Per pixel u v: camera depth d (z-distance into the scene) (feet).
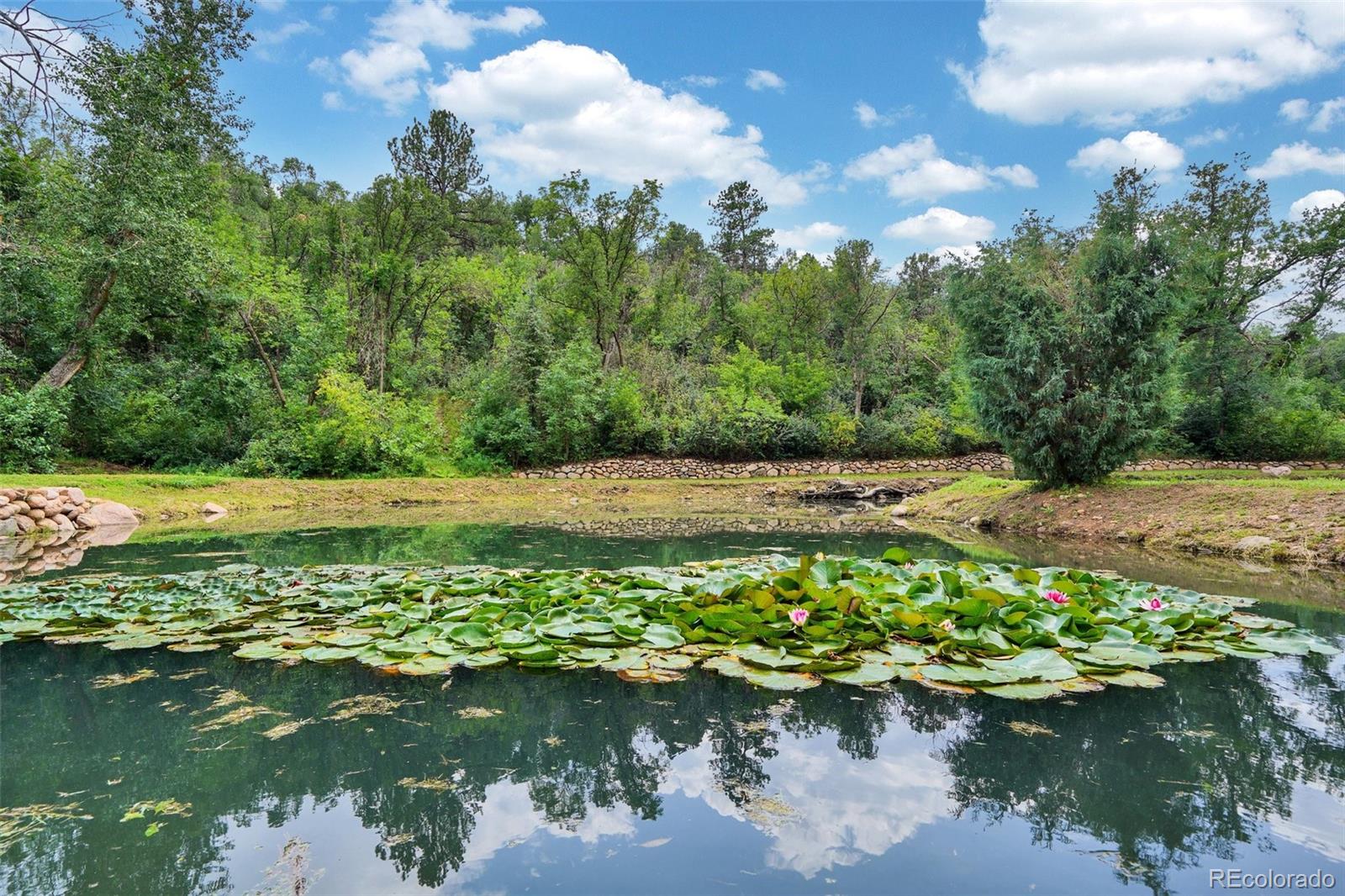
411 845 5.57
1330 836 5.74
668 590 14.51
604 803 6.31
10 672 10.41
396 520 38.19
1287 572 20.07
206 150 53.57
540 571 18.63
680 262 86.02
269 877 5.06
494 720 8.45
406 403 64.44
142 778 6.84
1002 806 6.25
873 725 8.32
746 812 6.11
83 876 5.11
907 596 13.10
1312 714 8.63
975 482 44.27
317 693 9.46
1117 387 31.73
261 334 56.29
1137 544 27.30
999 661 10.32
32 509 30.17
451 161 106.01
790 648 10.75
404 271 67.05
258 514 41.34
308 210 82.33
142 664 10.91
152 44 48.39
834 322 82.84
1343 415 72.38
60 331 46.16
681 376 73.61
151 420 51.11
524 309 65.36
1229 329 57.26
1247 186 56.65
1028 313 32.96
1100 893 4.90
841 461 71.20
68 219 42.80
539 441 63.77
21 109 22.72
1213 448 64.59
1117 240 30.76
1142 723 8.35
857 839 5.67
